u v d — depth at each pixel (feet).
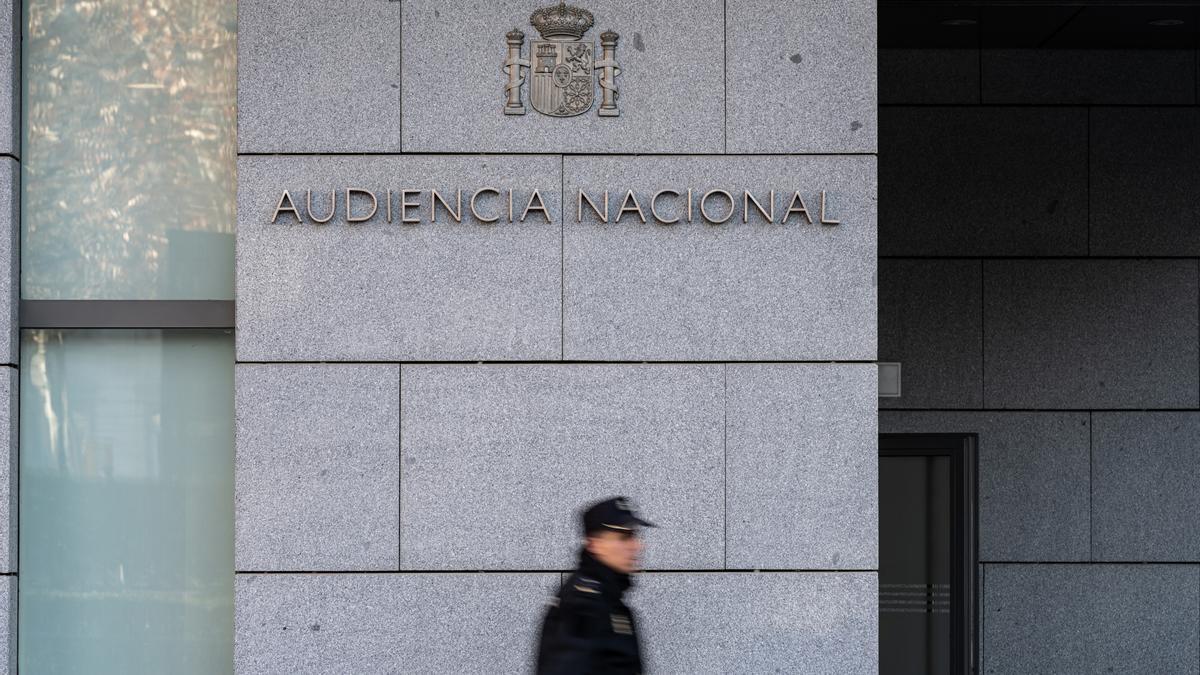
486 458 24.36
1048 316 35.73
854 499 24.39
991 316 35.76
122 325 25.29
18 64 25.50
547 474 24.36
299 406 24.30
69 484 25.39
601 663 17.63
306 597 24.12
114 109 25.77
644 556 24.32
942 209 35.94
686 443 24.43
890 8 31.73
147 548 25.36
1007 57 35.99
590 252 24.58
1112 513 35.42
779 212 24.63
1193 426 35.45
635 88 24.77
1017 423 35.65
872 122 24.72
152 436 25.49
